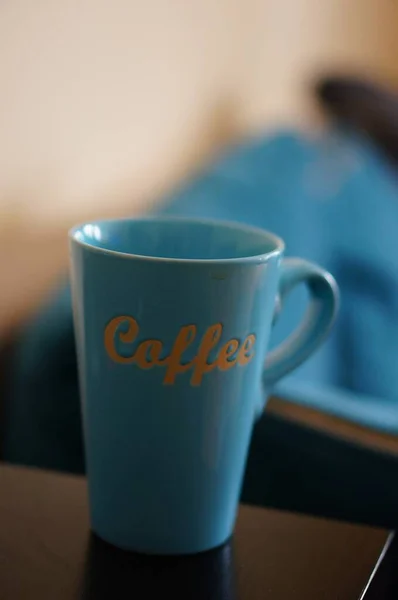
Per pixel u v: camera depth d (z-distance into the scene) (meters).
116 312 0.39
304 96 1.20
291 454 0.55
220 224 0.44
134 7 0.72
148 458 0.40
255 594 0.41
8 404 0.60
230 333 0.39
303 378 0.70
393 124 1.08
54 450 0.57
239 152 0.91
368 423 0.54
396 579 0.50
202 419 0.40
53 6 0.62
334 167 0.97
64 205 0.67
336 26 1.27
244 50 0.98
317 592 0.41
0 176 0.60
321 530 0.45
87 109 0.68
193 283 0.38
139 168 0.79
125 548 0.42
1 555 0.42
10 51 0.58
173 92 0.83
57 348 0.56
